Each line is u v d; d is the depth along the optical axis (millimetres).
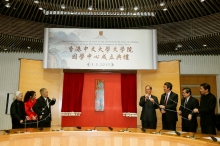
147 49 5891
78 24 6402
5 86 6988
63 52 5895
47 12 5605
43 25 6273
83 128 4203
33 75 6293
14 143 3412
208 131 4277
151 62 5855
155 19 5988
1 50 6836
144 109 4984
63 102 6328
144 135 3604
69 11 5570
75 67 5863
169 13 5480
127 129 4078
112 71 6449
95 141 3840
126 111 6324
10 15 5691
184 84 7578
